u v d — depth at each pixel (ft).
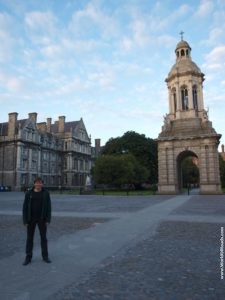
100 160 235.61
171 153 174.09
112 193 191.11
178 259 29.07
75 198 136.77
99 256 30.35
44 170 309.83
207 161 166.71
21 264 27.53
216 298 19.74
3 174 266.98
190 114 179.73
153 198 129.29
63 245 35.37
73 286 21.89
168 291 20.93
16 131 271.49
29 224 28.45
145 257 29.89
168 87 193.98
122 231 44.73
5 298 19.65
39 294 20.35
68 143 346.95
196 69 188.55
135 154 266.98
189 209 77.15
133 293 20.56
